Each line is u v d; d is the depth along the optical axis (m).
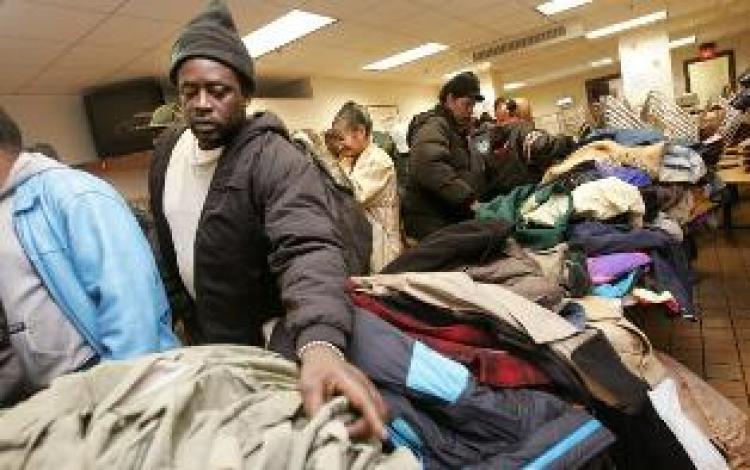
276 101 8.28
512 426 1.01
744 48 13.94
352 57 8.02
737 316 3.45
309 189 1.11
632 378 1.33
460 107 2.72
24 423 0.67
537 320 1.29
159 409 0.66
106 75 6.29
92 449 0.62
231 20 1.21
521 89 16.73
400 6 6.07
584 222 2.24
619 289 1.92
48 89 6.30
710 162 3.41
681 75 15.03
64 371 1.03
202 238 1.21
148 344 0.99
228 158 1.18
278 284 1.14
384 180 2.41
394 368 1.03
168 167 1.33
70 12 4.41
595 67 14.81
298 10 5.58
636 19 9.40
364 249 1.54
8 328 1.01
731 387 2.63
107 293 0.99
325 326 0.88
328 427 0.66
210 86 1.15
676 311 1.96
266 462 0.61
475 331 1.28
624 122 4.01
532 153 3.01
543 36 8.86
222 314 1.26
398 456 0.69
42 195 1.05
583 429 1.03
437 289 1.32
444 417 1.03
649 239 2.09
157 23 5.02
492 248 1.67
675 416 1.58
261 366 0.83
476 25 7.57
